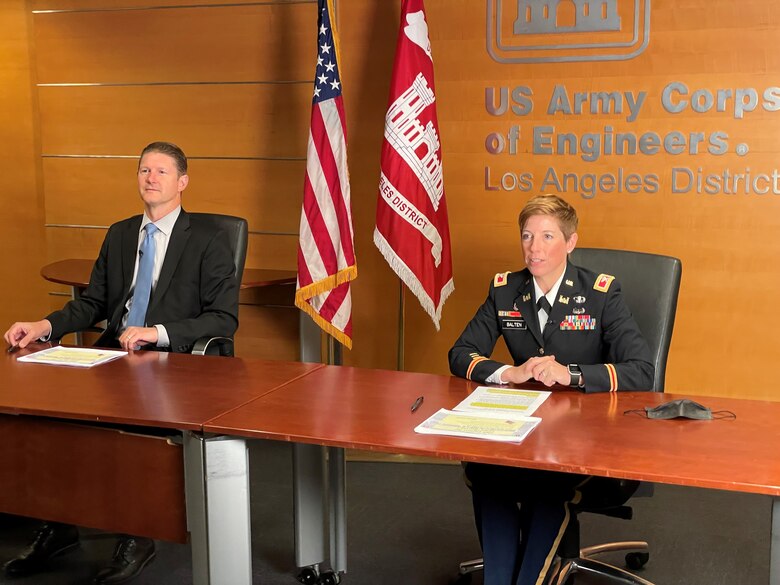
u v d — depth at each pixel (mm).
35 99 4863
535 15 3996
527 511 2449
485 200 4191
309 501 2887
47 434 2396
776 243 3848
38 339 3201
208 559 2199
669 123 3902
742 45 3771
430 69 3855
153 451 2277
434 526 3432
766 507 3574
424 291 3816
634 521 3451
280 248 4562
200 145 4605
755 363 3945
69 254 4910
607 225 4043
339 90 3785
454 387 2508
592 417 2201
